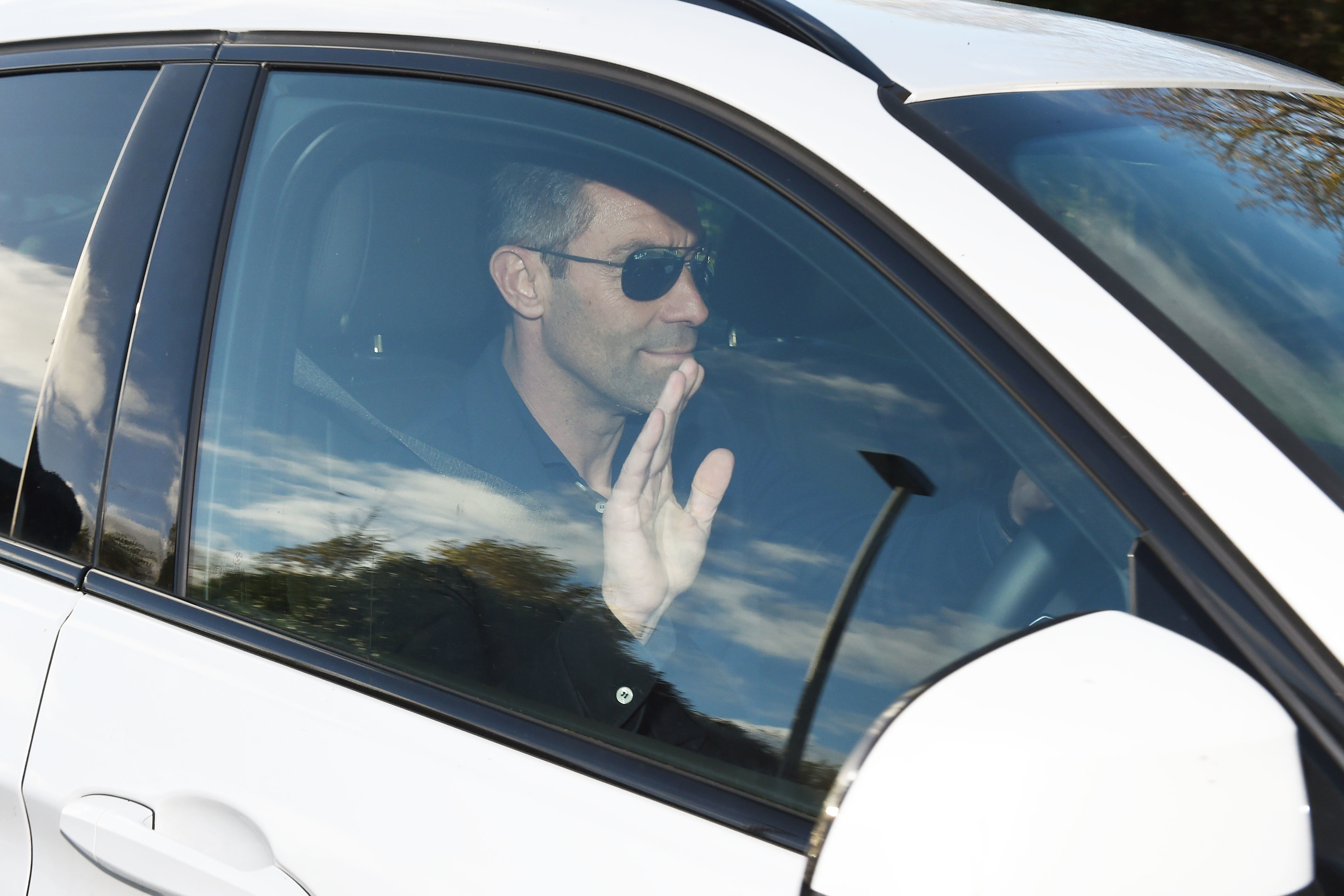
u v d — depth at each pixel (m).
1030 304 1.92
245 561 2.44
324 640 2.32
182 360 2.50
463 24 2.50
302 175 2.60
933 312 1.97
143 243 2.60
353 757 2.12
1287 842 1.45
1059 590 1.85
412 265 2.63
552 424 2.61
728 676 2.09
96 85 2.83
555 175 2.43
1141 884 1.40
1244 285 2.17
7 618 2.51
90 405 2.58
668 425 2.37
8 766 2.42
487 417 2.61
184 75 2.71
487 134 2.47
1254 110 2.81
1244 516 1.72
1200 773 1.44
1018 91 2.45
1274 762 1.46
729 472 2.32
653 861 1.87
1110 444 1.81
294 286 2.60
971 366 1.93
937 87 2.31
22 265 2.78
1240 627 1.66
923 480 2.07
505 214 2.52
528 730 2.10
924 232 2.02
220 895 2.15
